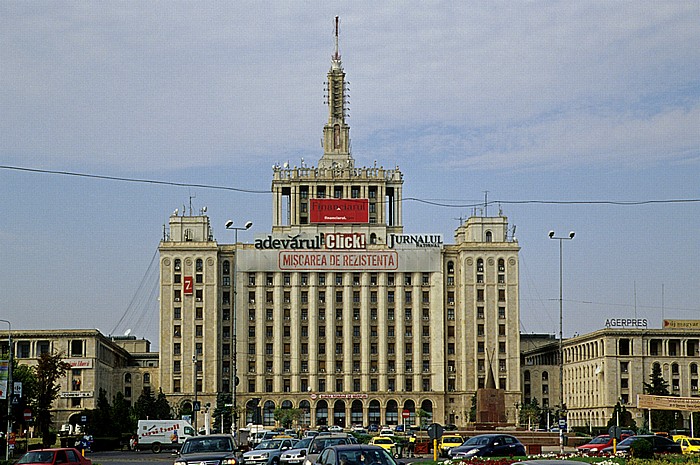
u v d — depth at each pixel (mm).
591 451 86125
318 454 51969
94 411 155500
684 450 95812
